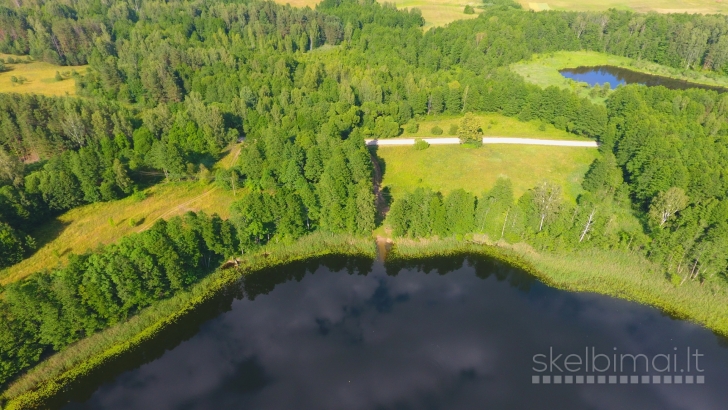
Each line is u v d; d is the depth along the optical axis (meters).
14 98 137.12
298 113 151.38
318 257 106.94
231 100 167.88
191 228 95.81
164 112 142.25
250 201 102.31
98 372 79.44
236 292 98.12
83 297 79.94
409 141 152.88
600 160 126.69
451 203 108.44
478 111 179.50
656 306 92.00
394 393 77.62
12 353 74.62
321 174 122.94
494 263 105.31
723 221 97.19
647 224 109.88
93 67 190.75
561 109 161.88
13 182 108.12
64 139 132.88
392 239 111.56
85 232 105.44
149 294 88.38
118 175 114.62
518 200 111.44
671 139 124.56
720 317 88.25
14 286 74.62
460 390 78.00
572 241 102.75
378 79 181.00
